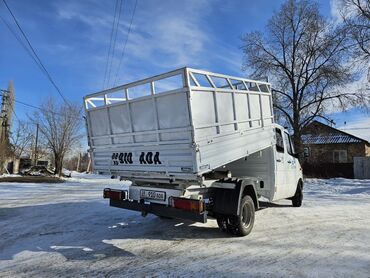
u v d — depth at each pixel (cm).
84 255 556
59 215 934
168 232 718
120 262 520
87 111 762
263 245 614
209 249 590
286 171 964
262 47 3247
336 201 1267
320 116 3064
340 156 3775
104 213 957
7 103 4016
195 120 566
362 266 497
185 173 580
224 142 636
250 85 802
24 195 1503
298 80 3138
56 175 4188
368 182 2294
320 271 476
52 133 4362
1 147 3416
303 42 3120
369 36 2644
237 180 685
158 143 615
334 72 2959
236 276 459
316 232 718
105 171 743
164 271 479
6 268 494
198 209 593
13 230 741
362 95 2894
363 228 759
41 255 557
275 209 1024
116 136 698
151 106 620
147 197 692
